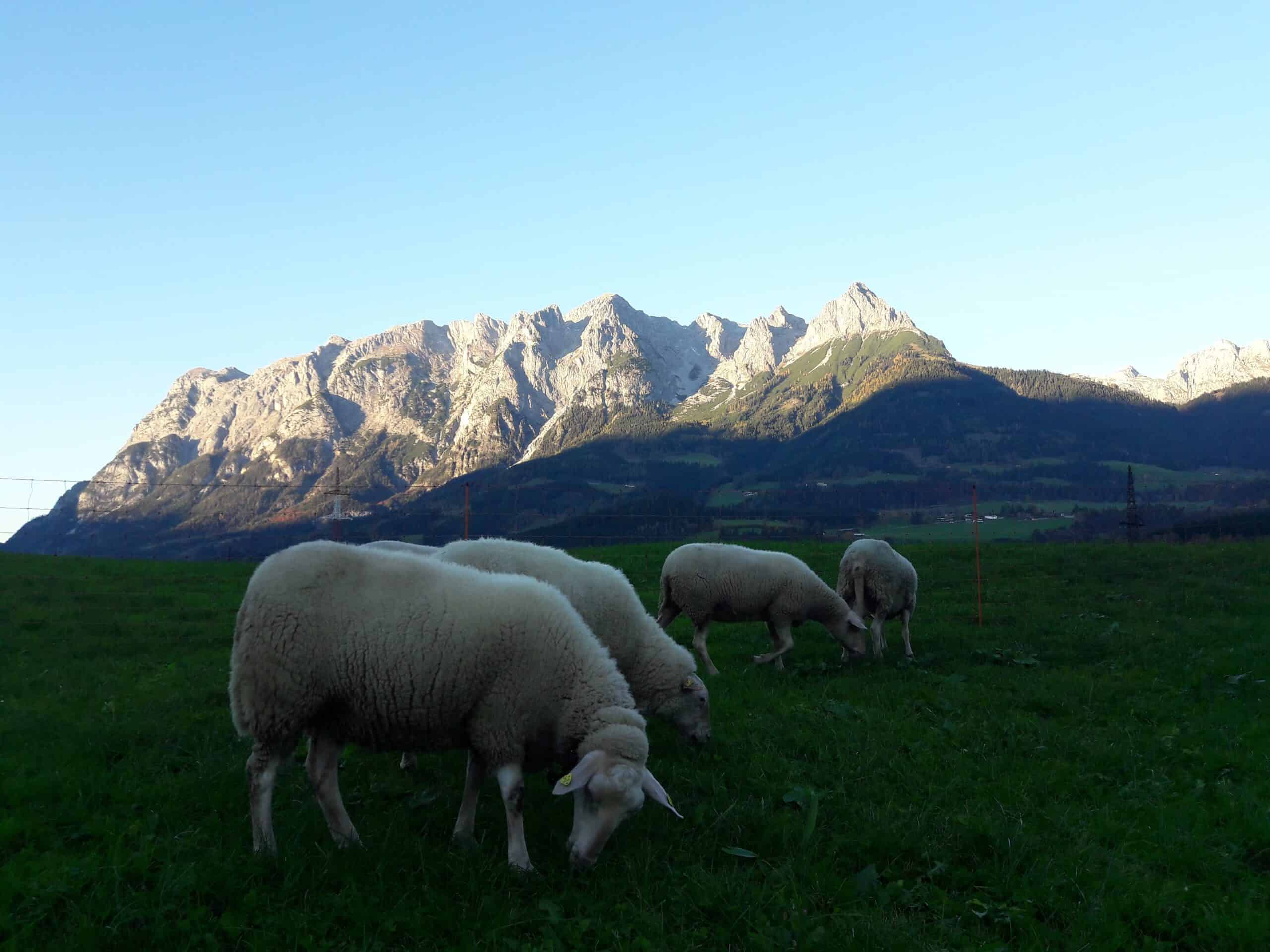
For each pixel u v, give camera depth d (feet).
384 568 8.76
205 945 6.97
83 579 27.27
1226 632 19.76
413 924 7.30
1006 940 7.64
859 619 16.75
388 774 10.67
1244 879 8.54
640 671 12.10
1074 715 13.71
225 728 12.07
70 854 8.15
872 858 8.82
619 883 8.09
